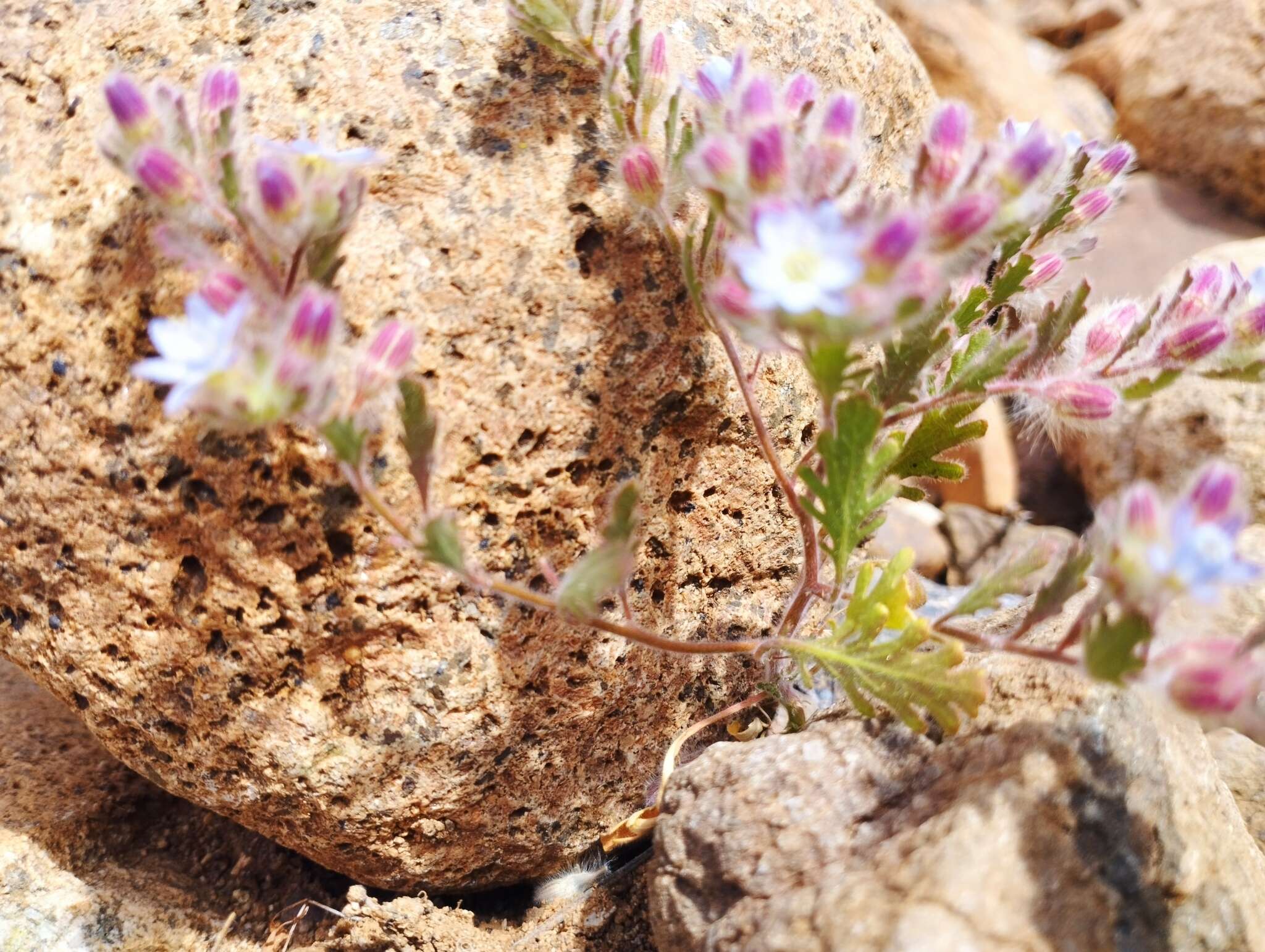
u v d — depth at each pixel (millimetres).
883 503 167
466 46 180
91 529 178
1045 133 156
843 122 156
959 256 154
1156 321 173
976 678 156
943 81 424
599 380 179
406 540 152
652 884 172
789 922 154
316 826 188
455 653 179
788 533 203
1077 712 161
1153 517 137
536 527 179
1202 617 205
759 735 202
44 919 199
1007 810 154
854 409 155
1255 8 404
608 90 174
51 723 228
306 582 176
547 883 202
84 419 175
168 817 218
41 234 174
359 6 180
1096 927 150
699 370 184
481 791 186
